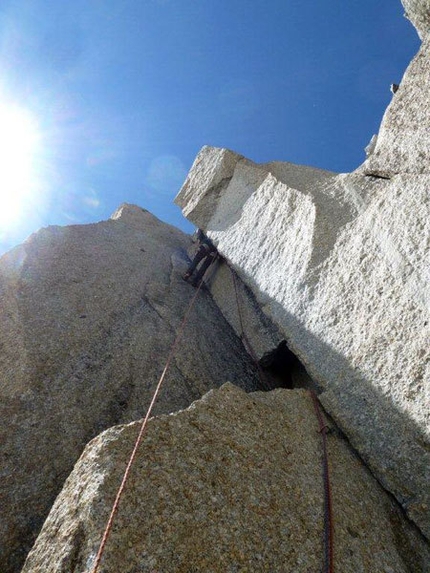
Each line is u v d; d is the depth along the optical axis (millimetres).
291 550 3129
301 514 3492
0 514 4723
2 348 7227
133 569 2555
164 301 10477
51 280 9547
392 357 4586
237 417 4289
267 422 4445
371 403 4598
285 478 3793
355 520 3691
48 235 11648
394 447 4199
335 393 5086
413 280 4742
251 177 11070
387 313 4895
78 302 9086
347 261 6051
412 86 6266
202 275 12531
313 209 7430
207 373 8000
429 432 3889
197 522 3014
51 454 5551
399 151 6086
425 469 3885
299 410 4969
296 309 6617
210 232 11492
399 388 4355
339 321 5613
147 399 6961
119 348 8062
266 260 8406
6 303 8320
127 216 17375
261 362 8203
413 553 3707
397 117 6352
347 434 4715
